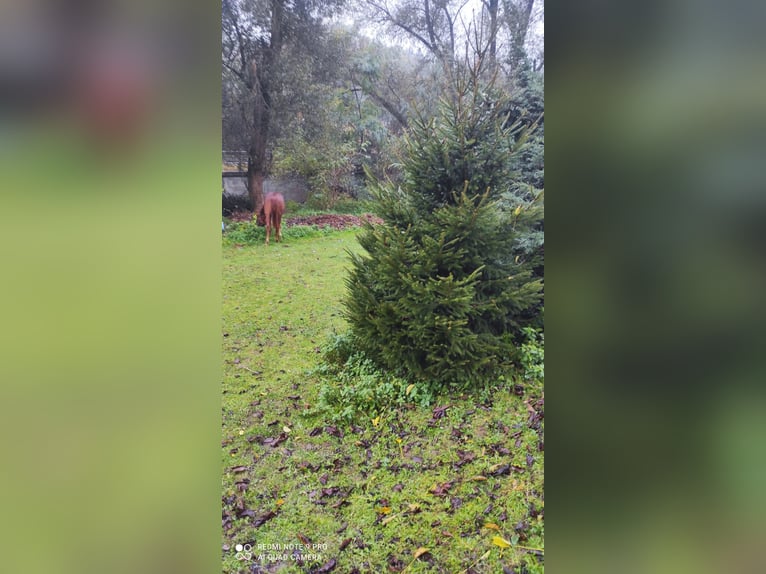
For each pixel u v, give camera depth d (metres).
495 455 1.90
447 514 1.77
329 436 2.06
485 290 2.13
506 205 2.11
